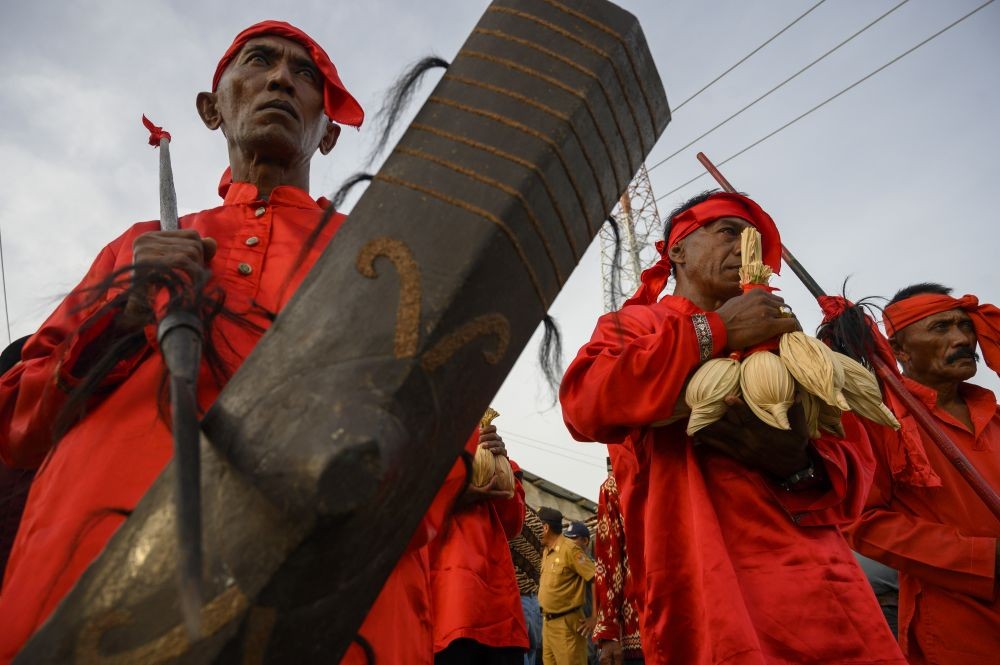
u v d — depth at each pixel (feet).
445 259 3.53
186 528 2.56
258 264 6.15
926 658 11.34
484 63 4.08
